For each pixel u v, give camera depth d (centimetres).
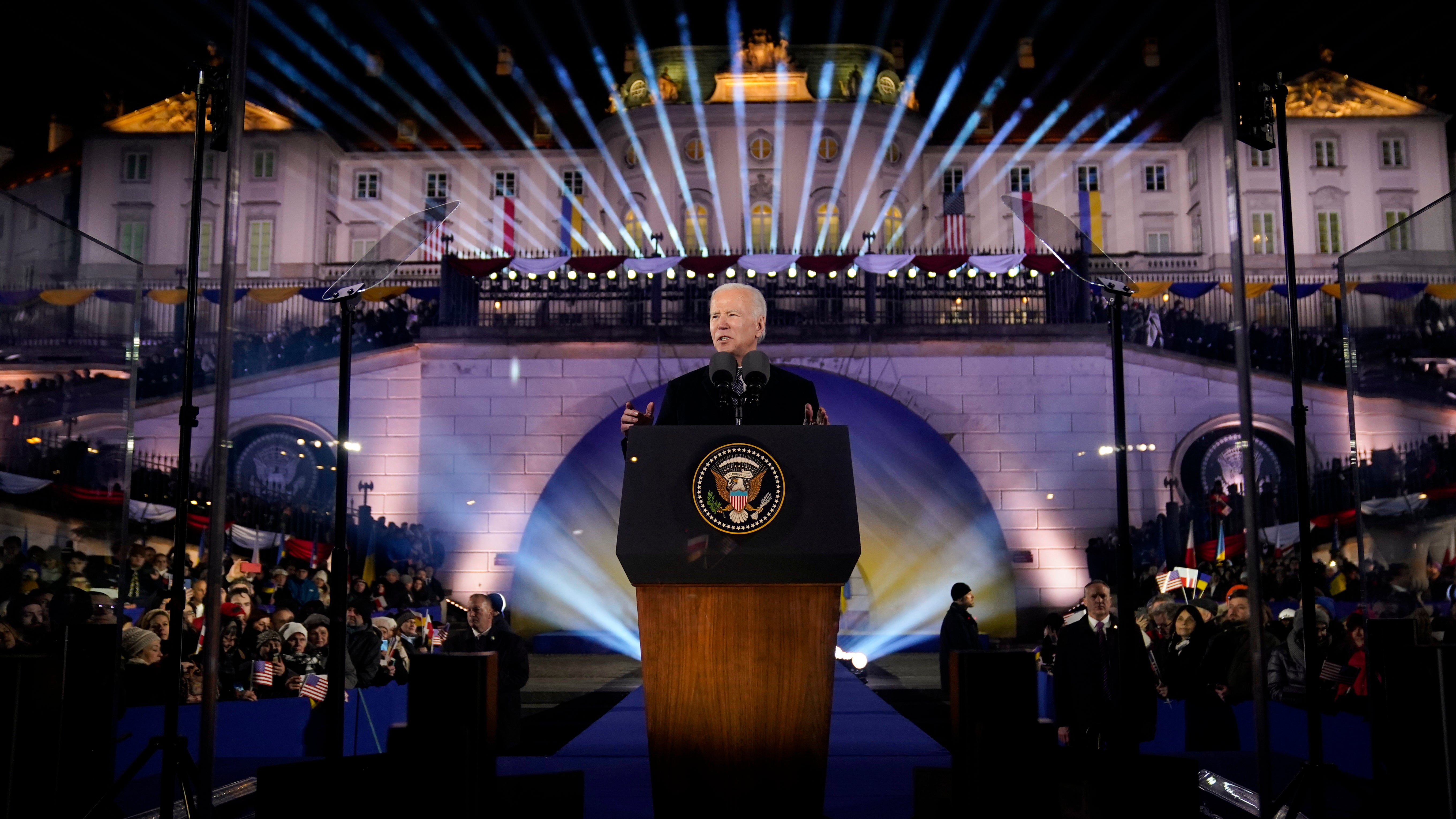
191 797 646
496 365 2419
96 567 729
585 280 2477
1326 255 4250
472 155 4666
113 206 4497
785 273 2508
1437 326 830
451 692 443
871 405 2492
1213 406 2408
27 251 740
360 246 4662
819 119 4444
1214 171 4388
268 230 4478
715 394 560
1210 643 1018
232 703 911
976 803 440
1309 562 668
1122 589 713
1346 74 4500
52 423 732
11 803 564
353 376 2419
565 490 2516
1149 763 488
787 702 438
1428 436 832
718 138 4453
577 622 2605
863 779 782
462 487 2398
